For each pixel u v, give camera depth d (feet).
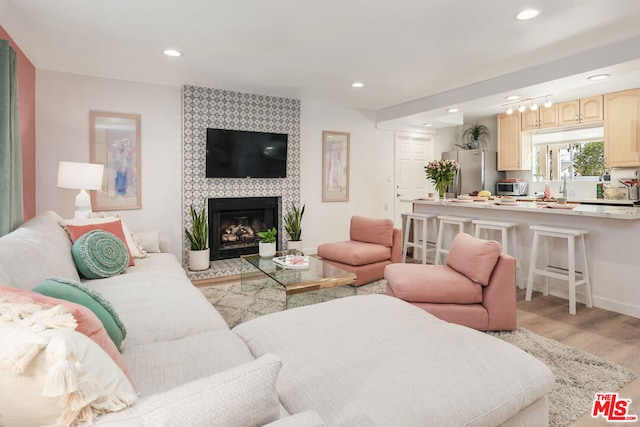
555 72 11.98
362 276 12.53
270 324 5.72
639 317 9.96
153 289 7.33
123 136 14.06
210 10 8.48
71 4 8.16
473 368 4.38
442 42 10.48
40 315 2.58
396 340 5.04
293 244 16.97
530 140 21.67
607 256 10.66
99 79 13.61
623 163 16.84
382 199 21.15
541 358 7.60
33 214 12.40
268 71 13.12
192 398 2.45
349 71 13.15
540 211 11.48
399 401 3.72
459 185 23.20
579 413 5.82
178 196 15.19
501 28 9.55
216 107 15.51
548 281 12.10
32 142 12.30
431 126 22.24
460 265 9.04
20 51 10.96
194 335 5.52
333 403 3.71
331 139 19.07
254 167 16.40
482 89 14.46
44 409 2.15
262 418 2.65
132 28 9.46
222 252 16.39
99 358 2.53
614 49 10.51
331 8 8.43
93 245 8.23
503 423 4.19
